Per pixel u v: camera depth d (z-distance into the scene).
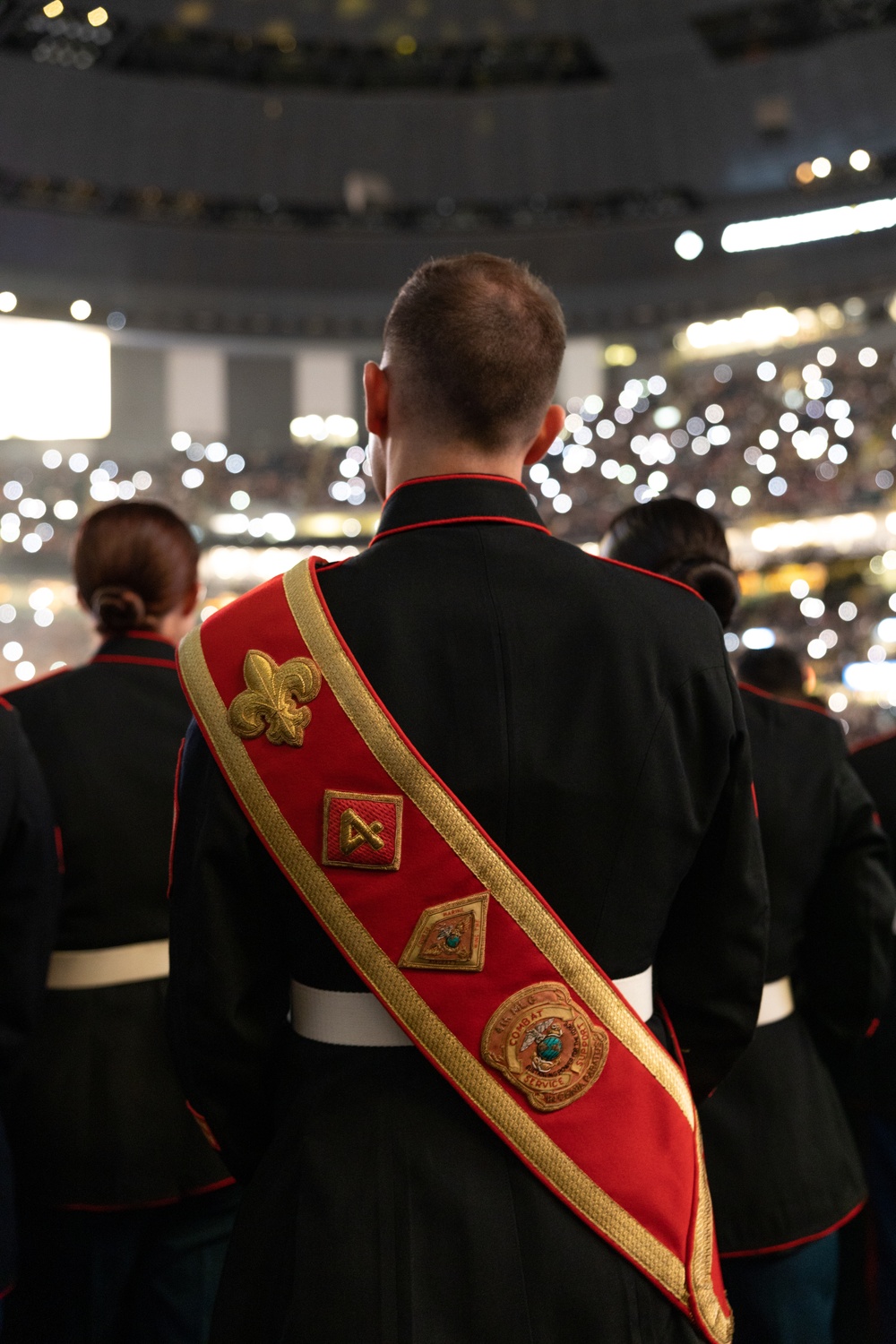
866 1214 2.14
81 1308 1.63
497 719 0.92
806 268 21.33
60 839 1.67
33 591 22.59
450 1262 0.87
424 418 1.02
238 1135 1.01
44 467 23.12
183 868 0.96
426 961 0.91
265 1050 0.97
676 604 1.02
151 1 15.84
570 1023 0.91
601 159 19.23
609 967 0.95
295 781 0.92
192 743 0.98
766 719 1.64
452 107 18.31
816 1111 1.58
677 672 0.98
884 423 20.50
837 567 19.72
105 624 1.82
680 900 1.05
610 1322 0.88
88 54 16.88
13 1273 1.48
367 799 0.91
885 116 17.92
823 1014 1.66
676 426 22.80
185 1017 0.95
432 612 0.95
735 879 1.02
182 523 1.87
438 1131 0.91
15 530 22.41
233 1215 1.69
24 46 16.50
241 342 23.78
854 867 1.61
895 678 16.69
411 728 0.92
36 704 1.76
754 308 22.44
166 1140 1.62
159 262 21.22
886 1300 2.05
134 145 18.23
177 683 1.80
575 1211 0.90
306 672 0.93
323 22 16.72
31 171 18.42
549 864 0.92
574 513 22.34
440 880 0.91
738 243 21.00
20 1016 1.51
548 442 1.08
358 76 18.02
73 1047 1.64
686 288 22.22
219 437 25.95
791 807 1.58
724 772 0.99
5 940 1.50
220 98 17.64
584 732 0.93
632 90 17.94
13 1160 1.64
